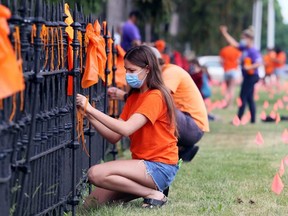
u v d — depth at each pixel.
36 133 12.36
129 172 14.62
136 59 14.48
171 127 14.86
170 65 18.77
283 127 34.84
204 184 18.52
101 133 14.94
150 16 36.88
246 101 36.94
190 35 60.56
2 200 10.70
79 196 15.78
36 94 11.56
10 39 10.72
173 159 15.02
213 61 102.94
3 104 10.58
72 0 26.45
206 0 59.31
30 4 11.80
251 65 36.53
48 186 13.35
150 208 15.05
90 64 14.75
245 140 29.64
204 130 18.97
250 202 16.22
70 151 14.95
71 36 14.05
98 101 17.77
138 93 14.95
